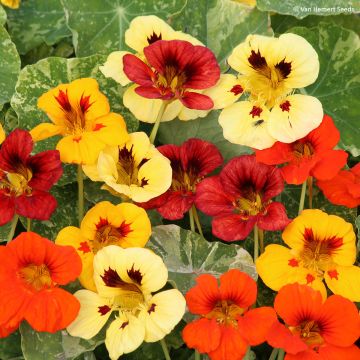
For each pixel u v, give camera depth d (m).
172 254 0.67
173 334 0.69
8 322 0.60
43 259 0.61
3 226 0.70
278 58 0.67
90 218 0.64
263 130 0.66
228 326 0.62
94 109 0.66
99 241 0.65
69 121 0.66
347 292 0.64
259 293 0.68
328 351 0.62
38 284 0.62
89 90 0.66
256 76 0.68
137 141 0.66
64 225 0.70
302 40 0.66
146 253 0.62
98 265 0.63
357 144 0.74
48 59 0.70
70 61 0.70
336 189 0.66
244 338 0.62
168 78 0.67
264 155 0.65
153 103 0.69
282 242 0.70
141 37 0.69
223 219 0.65
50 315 0.61
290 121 0.66
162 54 0.66
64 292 0.61
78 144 0.65
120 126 0.66
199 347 0.62
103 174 0.64
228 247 0.66
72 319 0.61
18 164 0.64
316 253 0.65
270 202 0.65
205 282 0.62
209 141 0.71
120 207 0.64
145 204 0.66
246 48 0.67
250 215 0.65
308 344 0.63
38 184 0.63
